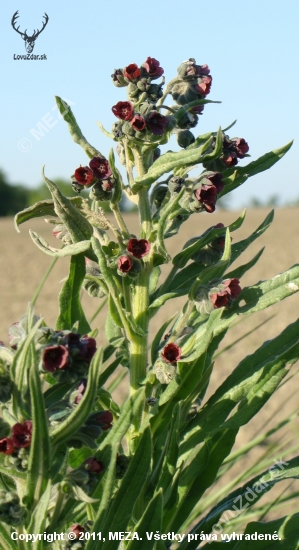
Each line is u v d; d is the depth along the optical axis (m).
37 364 0.32
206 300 0.37
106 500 0.33
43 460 0.31
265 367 0.38
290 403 1.10
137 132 0.37
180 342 0.38
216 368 1.29
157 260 0.39
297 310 1.84
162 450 0.38
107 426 0.33
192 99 0.39
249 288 0.38
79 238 0.37
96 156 0.37
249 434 0.98
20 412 0.32
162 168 0.37
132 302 0.39
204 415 0.39
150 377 0.38
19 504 0.32
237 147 0.39
